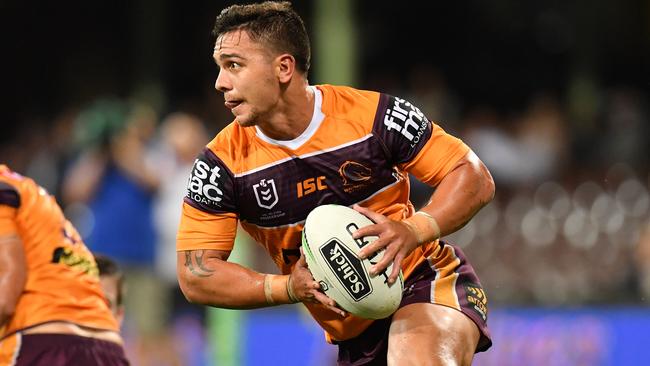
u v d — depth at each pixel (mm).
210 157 17297
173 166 34469
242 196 17297
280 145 17062
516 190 39438
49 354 19391
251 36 16609
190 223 17422
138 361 33531
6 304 18984
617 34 55500
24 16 56188
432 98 45688
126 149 33656
